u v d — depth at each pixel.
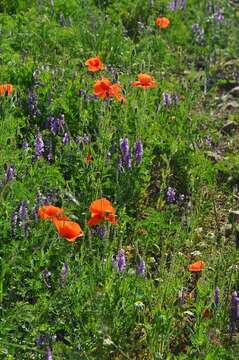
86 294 5.20
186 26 11.17
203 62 10.33
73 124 7.43
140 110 7.48
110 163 6.74
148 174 7.17
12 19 9.45
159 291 5.38
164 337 5.04
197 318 5.20
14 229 5.52
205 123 8.47
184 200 7.05
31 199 5.85
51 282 5.46
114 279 5.20
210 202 7.04
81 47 9.23
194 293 5.77
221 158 7.86
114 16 10.72
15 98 7.21
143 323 5.31
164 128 7.70
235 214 6.82
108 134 6.94
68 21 9.96
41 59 8.75
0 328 4.78
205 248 6.38
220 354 4.89
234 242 6.42
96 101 7.56
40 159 6.55
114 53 9.38
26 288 5.25
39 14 10.06
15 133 6.97
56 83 7.78
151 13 11.00
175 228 6.14
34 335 4.91
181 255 6.03
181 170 7.31
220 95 9.41
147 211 6.59
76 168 6.68
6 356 4.66
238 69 10.08
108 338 4.79
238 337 5.20
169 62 9.83
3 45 8.59
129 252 6.16
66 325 5.10
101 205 5.08
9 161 6.28
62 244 5.55
